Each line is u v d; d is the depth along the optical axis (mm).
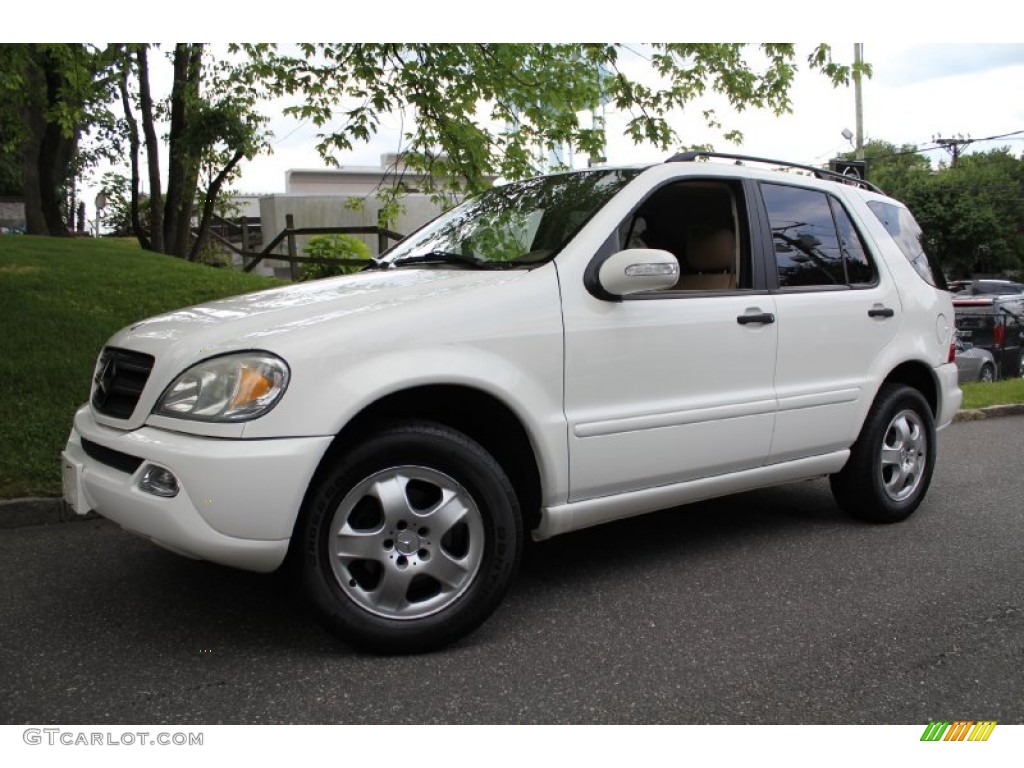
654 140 7637
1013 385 11609
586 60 8180
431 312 3232
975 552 4555
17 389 6156
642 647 3311
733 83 8148
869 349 4754
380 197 8672
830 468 4688
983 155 61469
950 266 49969
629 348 3686
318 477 3023
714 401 3986
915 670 3154
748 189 4383
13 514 4668
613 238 3750
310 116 8156
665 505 3961
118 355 3396
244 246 19391
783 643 3367
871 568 4270
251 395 2904
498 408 3418
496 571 3256
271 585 3848
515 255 3820
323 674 3025
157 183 16734
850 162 5543
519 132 8414
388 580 3109
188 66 15094
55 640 3271
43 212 15875
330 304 3301
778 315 4266
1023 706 2914
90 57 9125
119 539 4484
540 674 3068
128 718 2719
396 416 3334
